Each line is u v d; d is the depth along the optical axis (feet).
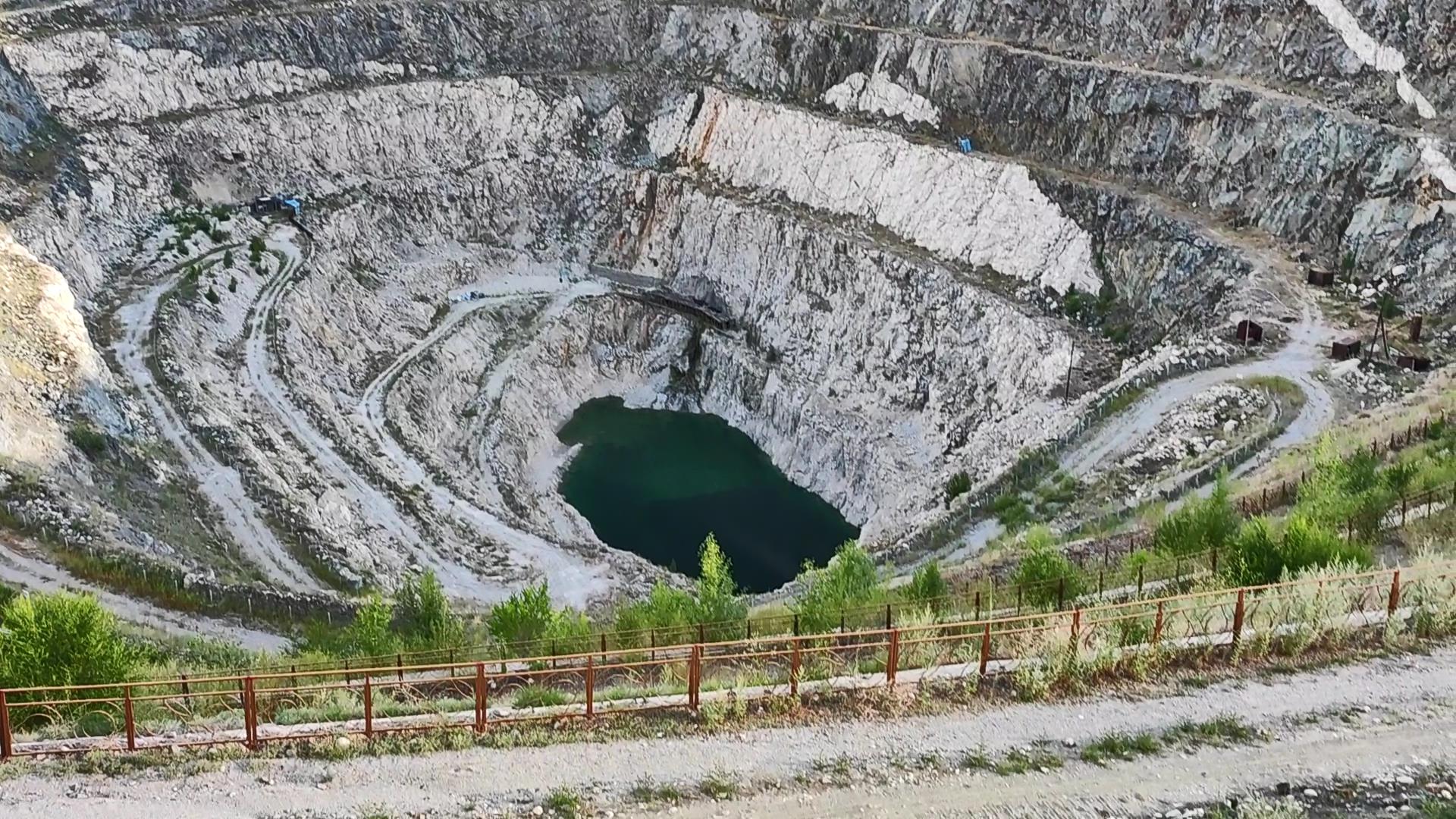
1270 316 191.52
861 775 70.44
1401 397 167.32
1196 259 211.00
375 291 269.03
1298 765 68.49
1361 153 204.03
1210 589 98.53
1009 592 117.08
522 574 181.98
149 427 182.80
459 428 244.63
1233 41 233.35
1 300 177.88
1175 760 69.92
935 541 163.02
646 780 70.90
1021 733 73.87
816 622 109.40
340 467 197.16
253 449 184.24
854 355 250.37
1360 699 74.79
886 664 84.38
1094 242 227.20
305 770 72.95
